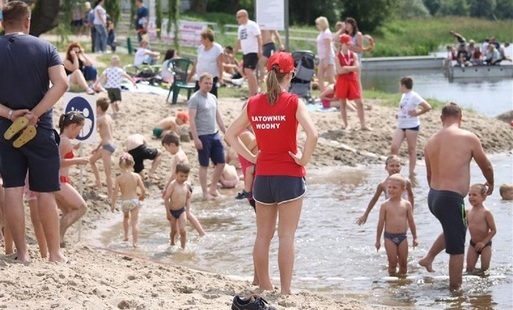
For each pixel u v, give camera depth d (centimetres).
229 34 6531
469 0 16388
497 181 2695
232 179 2627
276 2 3675
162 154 2772
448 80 6291
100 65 4428
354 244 1955
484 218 1747
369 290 1631
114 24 5100
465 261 1819
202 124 2453
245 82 4006
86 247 1681
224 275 1666
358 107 3269
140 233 2084
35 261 1382
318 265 1802
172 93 3516
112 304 1173
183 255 1891
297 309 1263
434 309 1506
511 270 1752
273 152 1339
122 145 2798
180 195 1948
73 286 1238
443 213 1661
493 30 11675
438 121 3447
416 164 3030
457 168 1666
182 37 6044
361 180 2730
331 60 3672
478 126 3419
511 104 4581
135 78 3897
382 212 1769
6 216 1379
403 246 1748
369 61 7475
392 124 3359
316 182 2700
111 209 2120
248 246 1953
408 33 11825
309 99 3666
